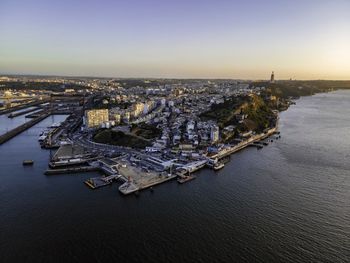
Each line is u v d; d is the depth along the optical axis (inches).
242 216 5876.0
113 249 4810.5
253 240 5054.1
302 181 7790.4
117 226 5506.9
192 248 4832.7
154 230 5364.2
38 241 5019.7
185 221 5684.1
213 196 6865.2
